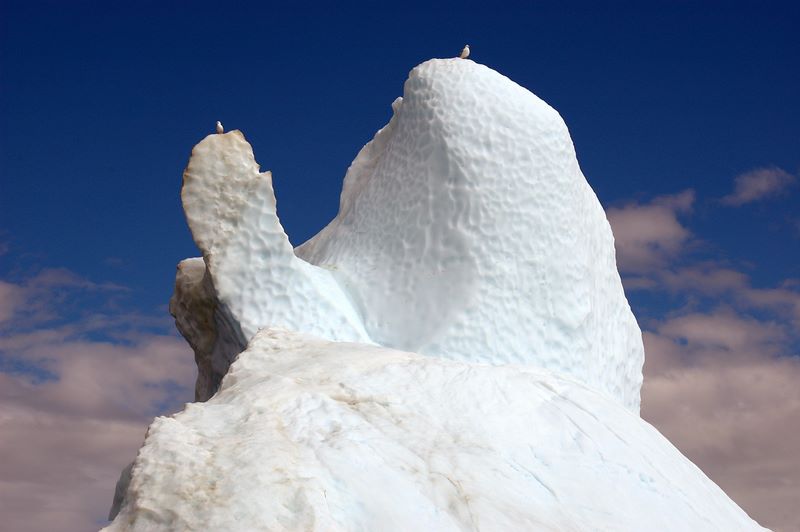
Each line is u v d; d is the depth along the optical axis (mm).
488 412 8859
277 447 7375
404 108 12453
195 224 11188
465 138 11828
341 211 13273
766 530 9445
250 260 11156
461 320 11352
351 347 9883
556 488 8258
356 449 7605
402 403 8695
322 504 6891
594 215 12828
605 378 12516
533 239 11781
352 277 11945
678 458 9711
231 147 11320
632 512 8336
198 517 6719
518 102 12047
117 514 7531
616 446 9055
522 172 11844
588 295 12133
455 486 7613
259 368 9539
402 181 12117
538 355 11609
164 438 7445
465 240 11602
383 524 6992
